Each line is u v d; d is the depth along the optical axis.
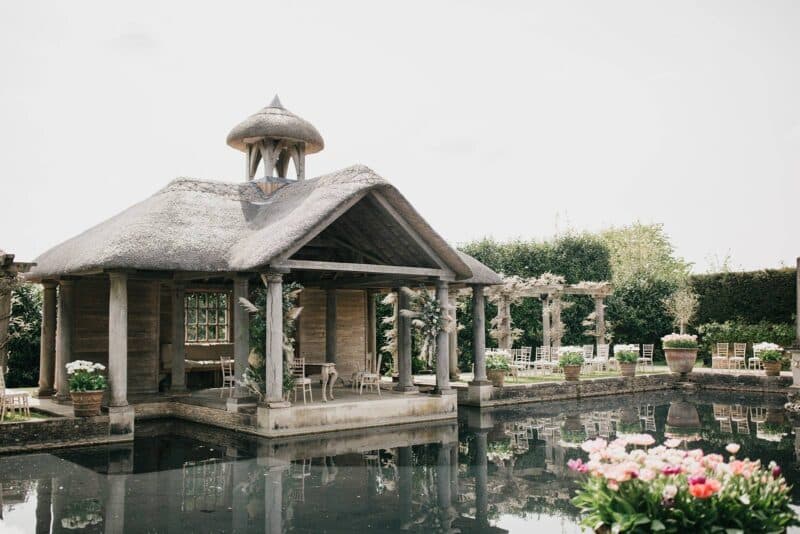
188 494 9.08
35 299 21.03
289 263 13.95
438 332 16.50
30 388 20.17
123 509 8.36
